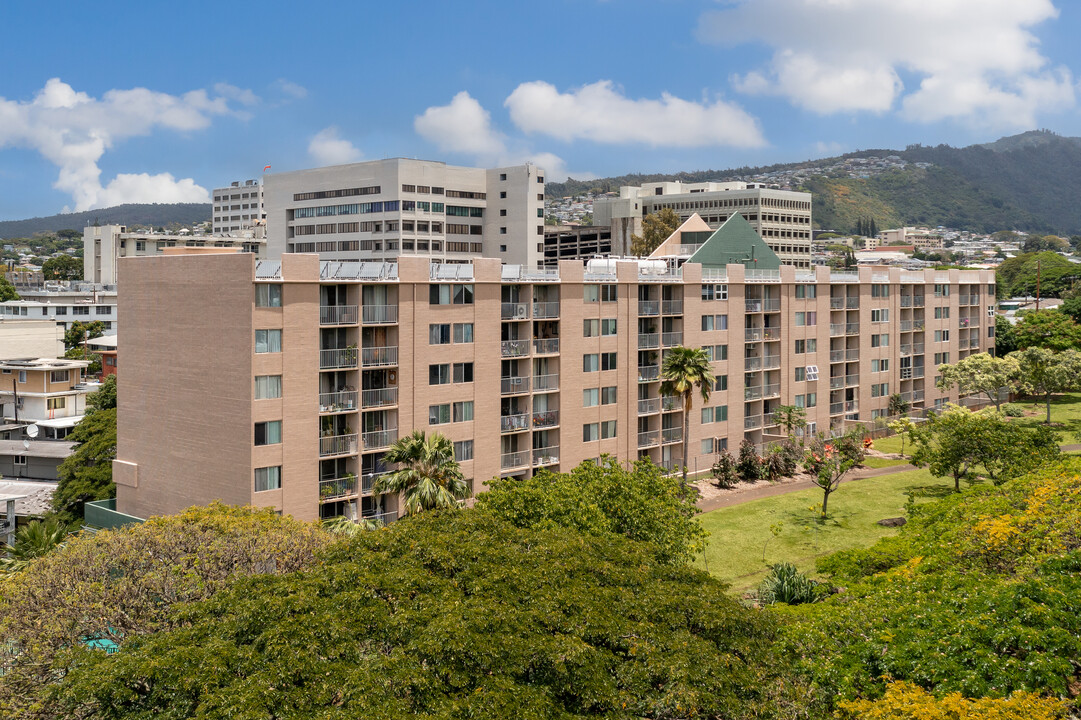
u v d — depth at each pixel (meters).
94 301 185.12
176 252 63.09
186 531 41.53
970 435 66.12
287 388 53.34
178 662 25.83
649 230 167.75
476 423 63.34
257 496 52.44
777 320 86.50
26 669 33.47
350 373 57.38
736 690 25.23
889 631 28.16
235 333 52.41
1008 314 177.12
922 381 108.62
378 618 27.28
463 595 28.77
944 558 36.56
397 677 23.92
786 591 44.31
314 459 54.88
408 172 158.38
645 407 75.06
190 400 55.62
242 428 52.41
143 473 59.19
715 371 80.19
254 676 24.67
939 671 25.22
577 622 26.92
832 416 93.38
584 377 70.19
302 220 172.75
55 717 29.38
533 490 43.94
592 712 24.20
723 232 89.75
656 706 24.20
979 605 28.72
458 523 35.06
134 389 59.47
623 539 38.94
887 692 24.50
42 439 93.56
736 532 62.75
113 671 25.95
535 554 32.19
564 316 68.38
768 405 87.69
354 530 47.53
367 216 162.00
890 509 68.25
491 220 169.62
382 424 59.16
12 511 70.94
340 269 56.41
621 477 47.22
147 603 37.12
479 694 23.12
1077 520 35.78
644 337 75.06
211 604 30.31
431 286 60.53
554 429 68.94
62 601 36.25
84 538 42.69
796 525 64.25
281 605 27.95
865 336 97.88
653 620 28.14
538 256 168.12
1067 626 26.50
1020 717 21.94
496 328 64.19
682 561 45.16
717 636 28.03
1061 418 105.12
